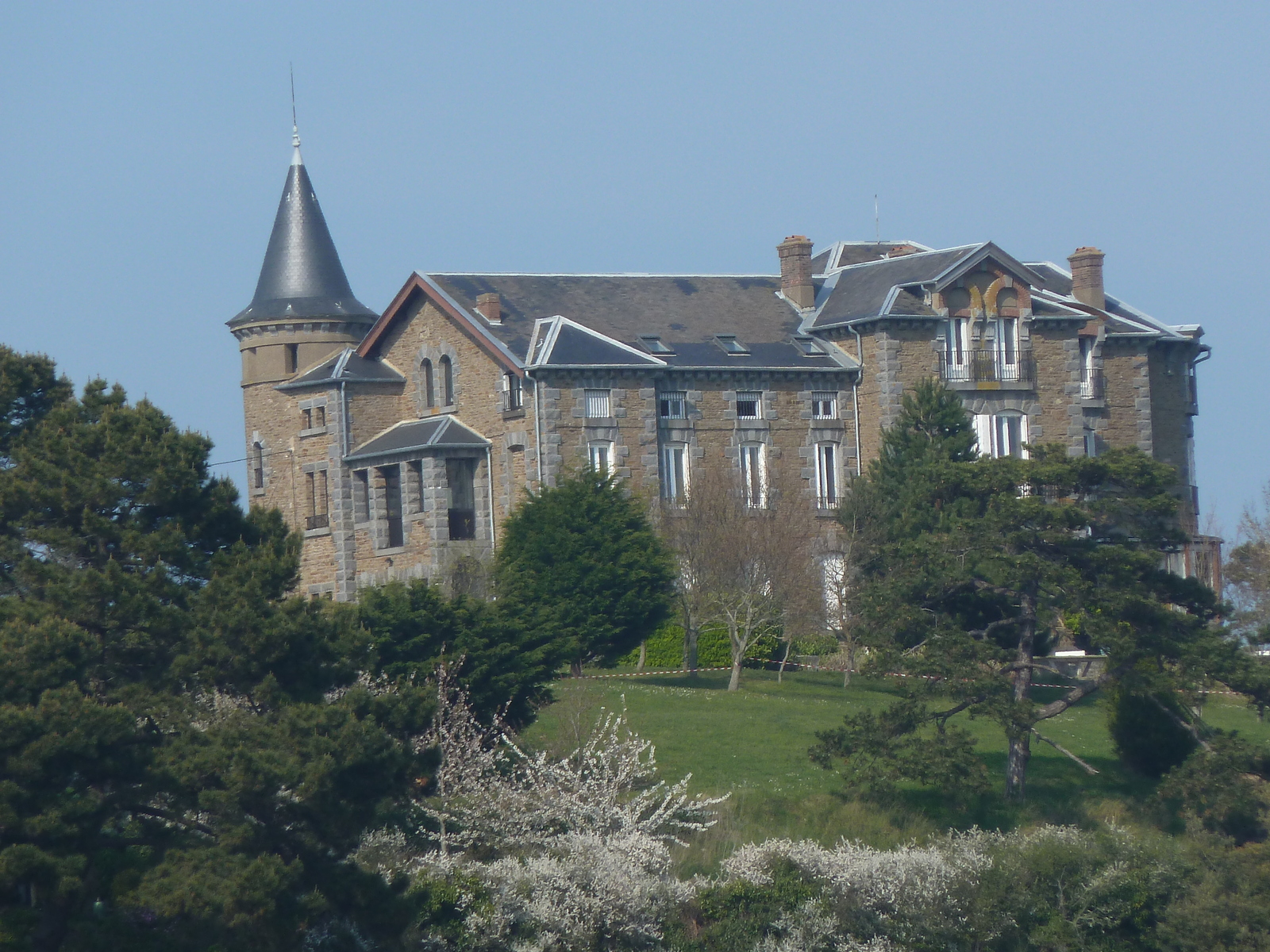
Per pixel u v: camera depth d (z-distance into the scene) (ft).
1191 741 498.28
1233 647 473.26
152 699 301.22
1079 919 379.14
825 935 364.99
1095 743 536.01
